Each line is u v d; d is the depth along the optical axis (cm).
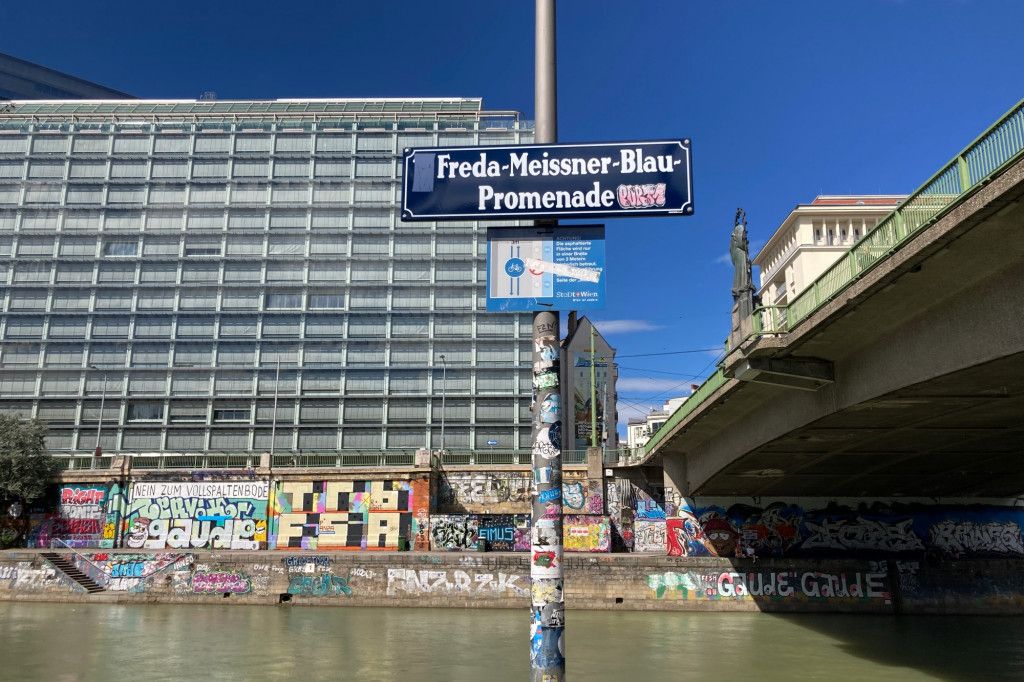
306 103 9812
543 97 1169
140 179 9000
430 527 5153
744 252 2312
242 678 2498
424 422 8525
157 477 5516
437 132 9194
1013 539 4400
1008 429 2694
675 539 4594
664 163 1147
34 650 3000
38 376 8556
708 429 3731
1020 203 1247
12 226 8900
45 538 5444
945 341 1700
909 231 1533
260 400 8550
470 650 2980
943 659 2825
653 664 2702
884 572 4150
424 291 8825
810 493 4469
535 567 980
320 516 5344
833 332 1989
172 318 8706
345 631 3444
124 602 4472
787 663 2731
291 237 8888
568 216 1140
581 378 8488
